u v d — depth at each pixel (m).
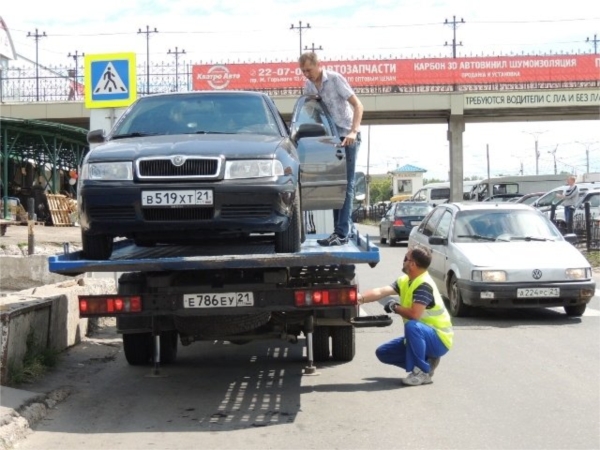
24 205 30.69
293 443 5.16
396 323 10.37
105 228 6.13
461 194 34.44
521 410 5.93
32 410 5.71
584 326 9.79
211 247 7.39
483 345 8.58
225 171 6.04
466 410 5.95
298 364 7.82
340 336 7.64
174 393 6.60
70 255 6.34
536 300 10.03
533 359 7.81
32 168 33.62
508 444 5.10
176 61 32.19
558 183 41.38
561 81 32.72
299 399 6.36
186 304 6.03
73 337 8.52
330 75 8.01
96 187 6.06
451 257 10.78
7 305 6.88
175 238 6.45
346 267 6.45
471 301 10.11
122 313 6.03
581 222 22.02
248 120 7.31
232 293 6.03
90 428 5.55
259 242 7.36
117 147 6.41
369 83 33.12
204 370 7.56
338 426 5.56
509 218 11.48
